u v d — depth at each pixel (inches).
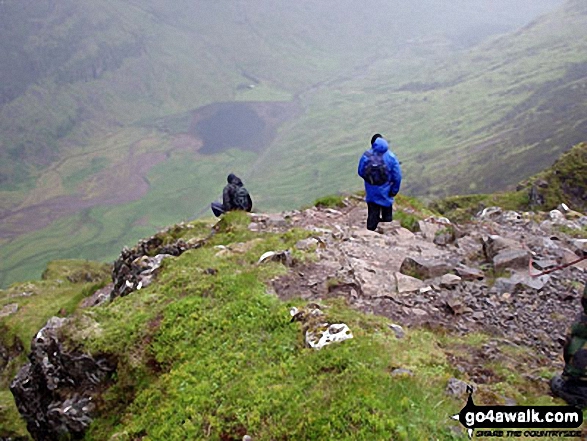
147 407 375.6
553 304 438.3
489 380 327.9
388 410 270.5
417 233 657.6
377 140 625.6
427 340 376.5
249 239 671.1
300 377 330.6
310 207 836.0
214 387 355.9
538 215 824.9
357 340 352.8
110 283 1471.5
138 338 449.4
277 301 442.3
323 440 264.4
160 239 984.9
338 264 530.6
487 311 434.6
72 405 450.0
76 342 462.0
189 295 488.4
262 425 301.1
